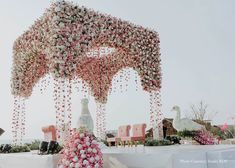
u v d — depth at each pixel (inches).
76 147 199.0
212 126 459.8
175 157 204.8
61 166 198.2
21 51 330.6
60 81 257.3
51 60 259.1
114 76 408.8
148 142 304.3
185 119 333.7
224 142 383.6
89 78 412.8
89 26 279.7
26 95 356.8
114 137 440.5
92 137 205.0
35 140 342.3
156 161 206.8
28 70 344.5
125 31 315.9
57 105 258.1
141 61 334.0
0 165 247.6
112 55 392.8
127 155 216.7
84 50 272.1
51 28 263.7
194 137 318.3
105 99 419.2
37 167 218.2
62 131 257.1
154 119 346.3
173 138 323.0
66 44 260.7
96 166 197.3
